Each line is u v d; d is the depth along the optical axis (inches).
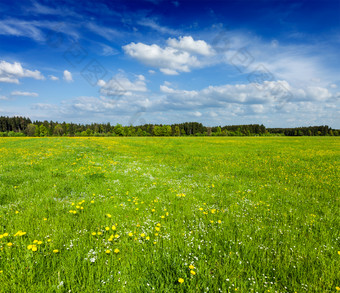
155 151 1112.2
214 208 249.0
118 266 130.3
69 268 124.4
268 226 199.5
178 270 126.6
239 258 141.9
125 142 1747.0
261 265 138.2
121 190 322.0
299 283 123.8
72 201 255.9
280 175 504.1
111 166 516.4
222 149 1278.3
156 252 146.3
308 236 181.8
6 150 799.7
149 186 354.0
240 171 561.0
